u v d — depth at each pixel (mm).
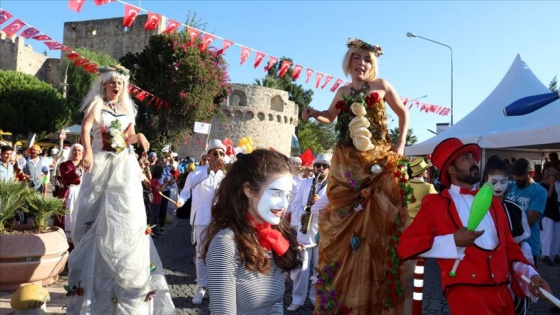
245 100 43844
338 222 4266
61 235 6078
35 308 4656
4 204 5738
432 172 11141
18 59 49750
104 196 4461
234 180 2281
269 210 2230
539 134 8180
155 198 11492
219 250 2166
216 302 2107
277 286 2301
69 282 4410
